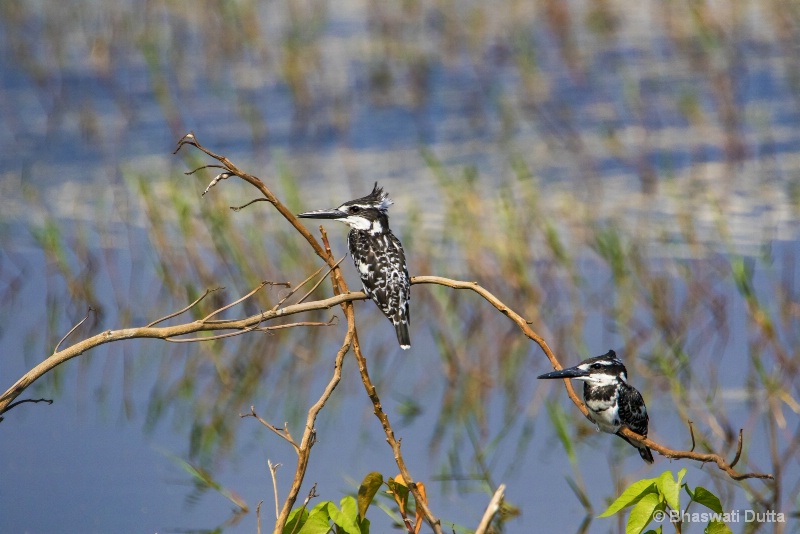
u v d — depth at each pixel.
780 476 10.53
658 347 13.66
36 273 16.98
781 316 14.18
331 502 6.62
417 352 14.15
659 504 6.55
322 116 25.36
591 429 11.95
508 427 12.02
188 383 13.43
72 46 30.83
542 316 14.66
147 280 16.44
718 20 30.75
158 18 31.48
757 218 18.22
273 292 15.12
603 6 31.91
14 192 21.03
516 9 32.41
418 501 6.87
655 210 18.67
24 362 13.92
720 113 24.06
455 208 17.16
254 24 29.31
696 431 11.62
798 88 26.06
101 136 24.48
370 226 9.67
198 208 18.89
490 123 24.77
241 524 9.95
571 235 17.58
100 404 12.77
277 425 12.28
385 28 31.06
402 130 24.61
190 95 27.38
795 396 12.23
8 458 11.20
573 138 23.16
